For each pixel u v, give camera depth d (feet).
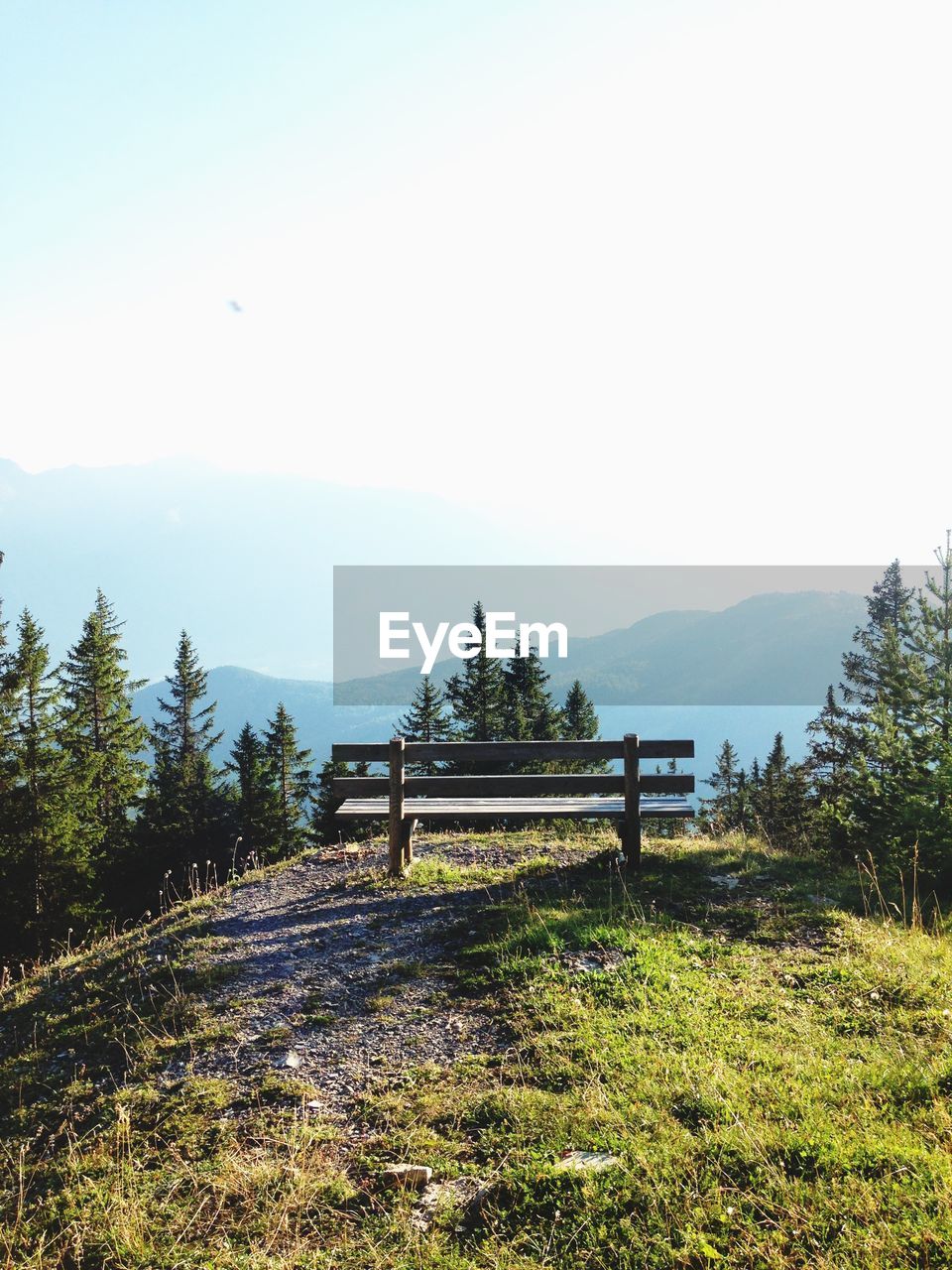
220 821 143.23
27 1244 15.19
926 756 42.22
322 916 30.09
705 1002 20.99
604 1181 14.33
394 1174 15.38
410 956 25.72
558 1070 18.42
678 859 34.09
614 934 24.99
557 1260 13.02
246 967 26.13
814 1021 20.21
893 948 24.18
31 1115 19.93
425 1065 19.58
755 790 170.40
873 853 36.83
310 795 157.89
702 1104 16.17
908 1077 16.92
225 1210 15.21
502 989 22.79
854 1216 12.91
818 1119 15.48
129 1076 20.71
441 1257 13.43
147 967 27.55
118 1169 16.90
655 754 32.73
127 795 139.23
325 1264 13.71
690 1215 13.33
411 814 33.40
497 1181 14.92
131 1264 14.20
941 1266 11.82
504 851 37.09
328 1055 20.54
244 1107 18.65
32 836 101.30
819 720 111.24
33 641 110.63
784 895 29.32
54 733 112.06
